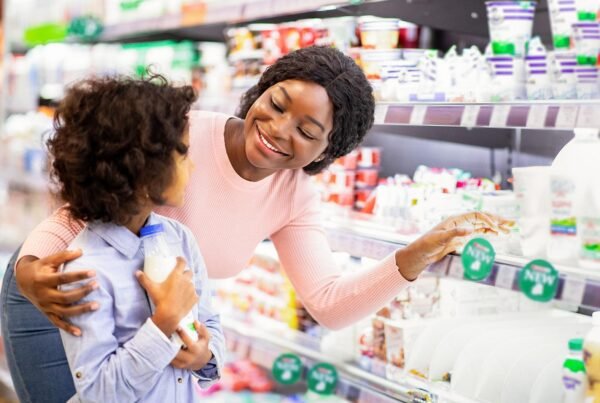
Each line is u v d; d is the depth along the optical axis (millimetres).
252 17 2592
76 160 1431
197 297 1523
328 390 2160
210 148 1952
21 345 1800
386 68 2170
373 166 2510
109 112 1419
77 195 1457
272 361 2350
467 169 2592
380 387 2053
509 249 1826
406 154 2791
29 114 4254
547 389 1674
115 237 1522
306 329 2518
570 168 1624
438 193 2061
